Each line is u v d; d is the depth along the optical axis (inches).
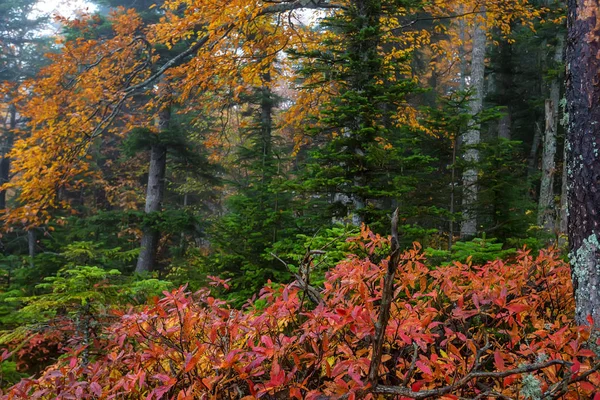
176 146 500.1
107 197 697.6
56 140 277.7
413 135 249.9
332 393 67.6
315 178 225.3
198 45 299.3
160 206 503.8
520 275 117.7
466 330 90.3
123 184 693.3
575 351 68.4
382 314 62.5
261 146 425.7
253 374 69.4
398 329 71.6
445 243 272.5
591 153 92.6
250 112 515.2
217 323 78.7
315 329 75.9
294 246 221.5
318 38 316.2
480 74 446.3
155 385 80.8
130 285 193.0
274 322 82.7
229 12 249.9
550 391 67.1
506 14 325.4
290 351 78.2
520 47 612.7
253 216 257.8
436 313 88.8
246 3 239.5
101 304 148.0
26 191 267.9
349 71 241.8
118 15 326.6
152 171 501.4
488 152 250.4
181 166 530.9
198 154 520.1
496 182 236.7
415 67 571.8
